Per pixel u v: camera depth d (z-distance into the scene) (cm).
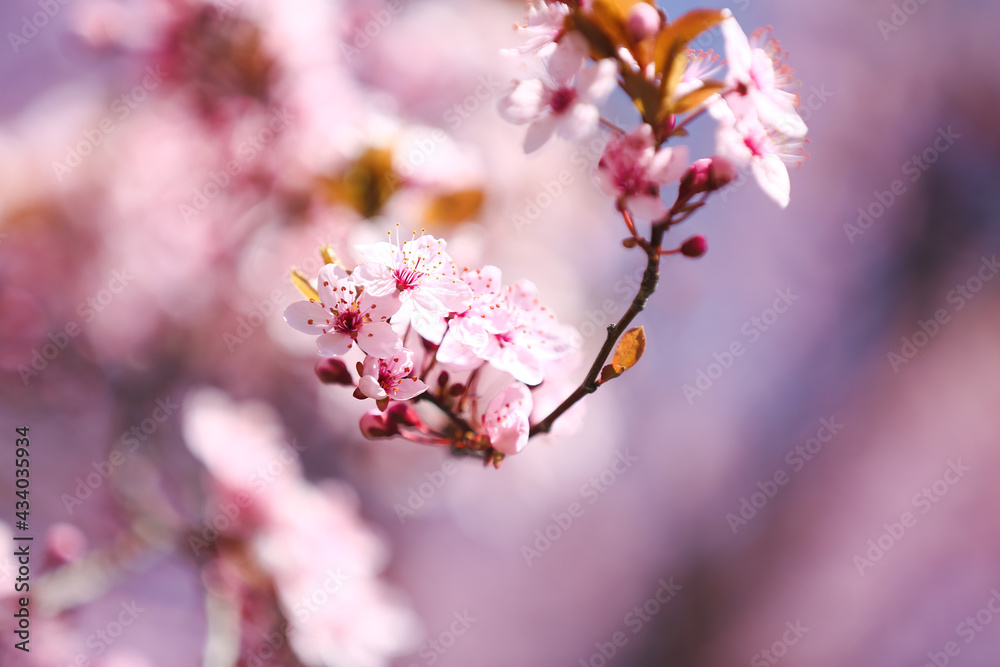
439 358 49
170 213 73
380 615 63
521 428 49
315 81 65
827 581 179
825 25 159
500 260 87
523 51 50
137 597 95
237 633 60
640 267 122
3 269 76
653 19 48
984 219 163
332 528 64
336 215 62
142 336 80
